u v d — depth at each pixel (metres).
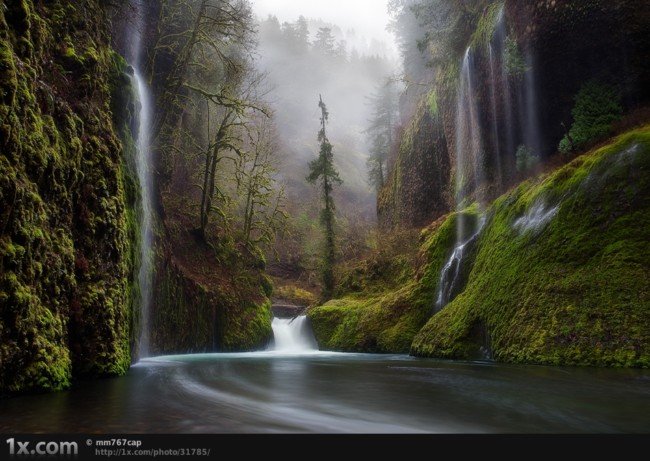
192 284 21.30
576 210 12.40
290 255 51.78
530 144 19.62
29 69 7.74
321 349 25.38
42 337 7.16
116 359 9.69
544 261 12.64
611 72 16.06
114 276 10.46
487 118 22.38
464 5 25.00
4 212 6.34
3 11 7.26
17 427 5.11
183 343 19.69
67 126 9.06
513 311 12.65
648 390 7.23
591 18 15.96
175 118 26.45
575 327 10.69
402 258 28.20
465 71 24.64
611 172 11.86
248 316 25.17
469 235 19.97
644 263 10.29
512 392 7.40
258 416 5.79
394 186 39.78
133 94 14.48
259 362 15.20
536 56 18.09
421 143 34.38
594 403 6.35
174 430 5.07
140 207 14.55
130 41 21.08
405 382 9.14
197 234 25.42
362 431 5.07
